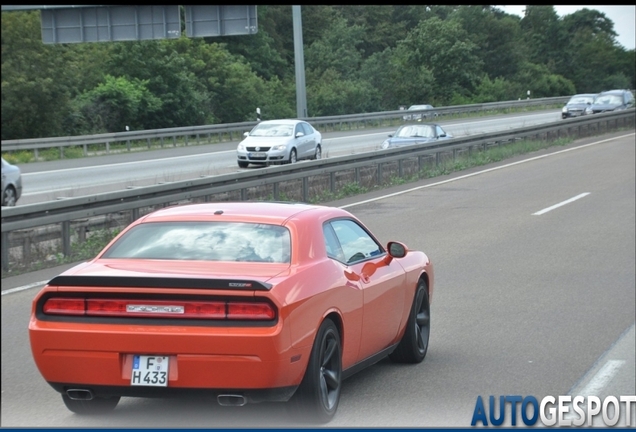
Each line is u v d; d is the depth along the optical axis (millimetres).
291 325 5754
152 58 60938
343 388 7574
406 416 6746
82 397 5953
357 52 97000
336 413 6801
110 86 56062
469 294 11906
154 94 60156
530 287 12375
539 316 10586
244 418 6605
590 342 9320
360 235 7582
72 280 5797
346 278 6680
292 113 72938
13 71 49062
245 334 5586
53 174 30422
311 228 6715
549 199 22891
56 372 5844
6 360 8430
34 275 12922
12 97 48812
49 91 49938
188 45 68375
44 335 5785
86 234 15344
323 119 53594
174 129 45781
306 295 5973
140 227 6785
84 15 44062
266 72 88438
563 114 61062
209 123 63438
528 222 18969
